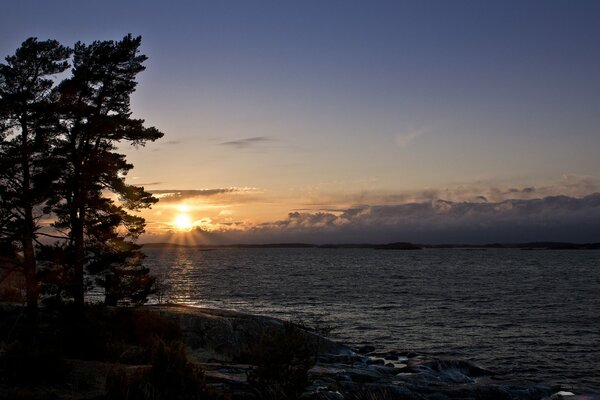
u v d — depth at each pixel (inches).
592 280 3900.1
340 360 1006.4
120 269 1054.4
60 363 510.6
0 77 976.3
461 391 706.2
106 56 1031.0
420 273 4854.8
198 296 2561.5
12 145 962.7
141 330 893.8
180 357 474.9
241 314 1099.9
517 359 1187.9
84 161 996.6
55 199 992.2
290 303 2284.7
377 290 2984.7
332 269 5595.5
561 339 1440.7
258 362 450.3
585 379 1005.8
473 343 1378.0
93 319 826.2
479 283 3575.3
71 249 970.7
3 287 1235.2
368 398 589.9
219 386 526.0
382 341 1400.1
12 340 796.6
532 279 4018.2
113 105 1052.5
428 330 1581.0
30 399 436.8
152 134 1045.8
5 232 933.2
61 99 999.0
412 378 813.2
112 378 462.6
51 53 1002.7
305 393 519.2
